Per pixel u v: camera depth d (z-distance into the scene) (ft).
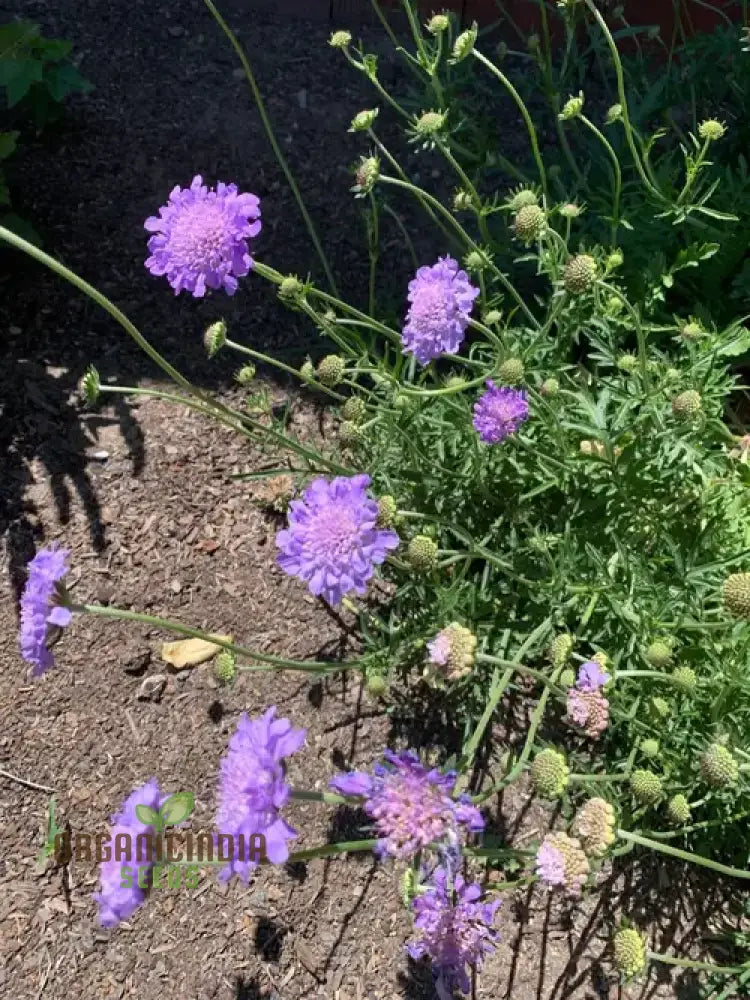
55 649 1.73
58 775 1.64
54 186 2.19
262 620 1.76
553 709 1.64
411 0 2.42
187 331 2.04
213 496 1.87
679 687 1.34
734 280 1.84
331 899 1.55
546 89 1.83
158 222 1.31
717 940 1.49
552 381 1.45
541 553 1.53
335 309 2.04
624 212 1.78
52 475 1.87
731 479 1.62
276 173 2.24
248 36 2.45
